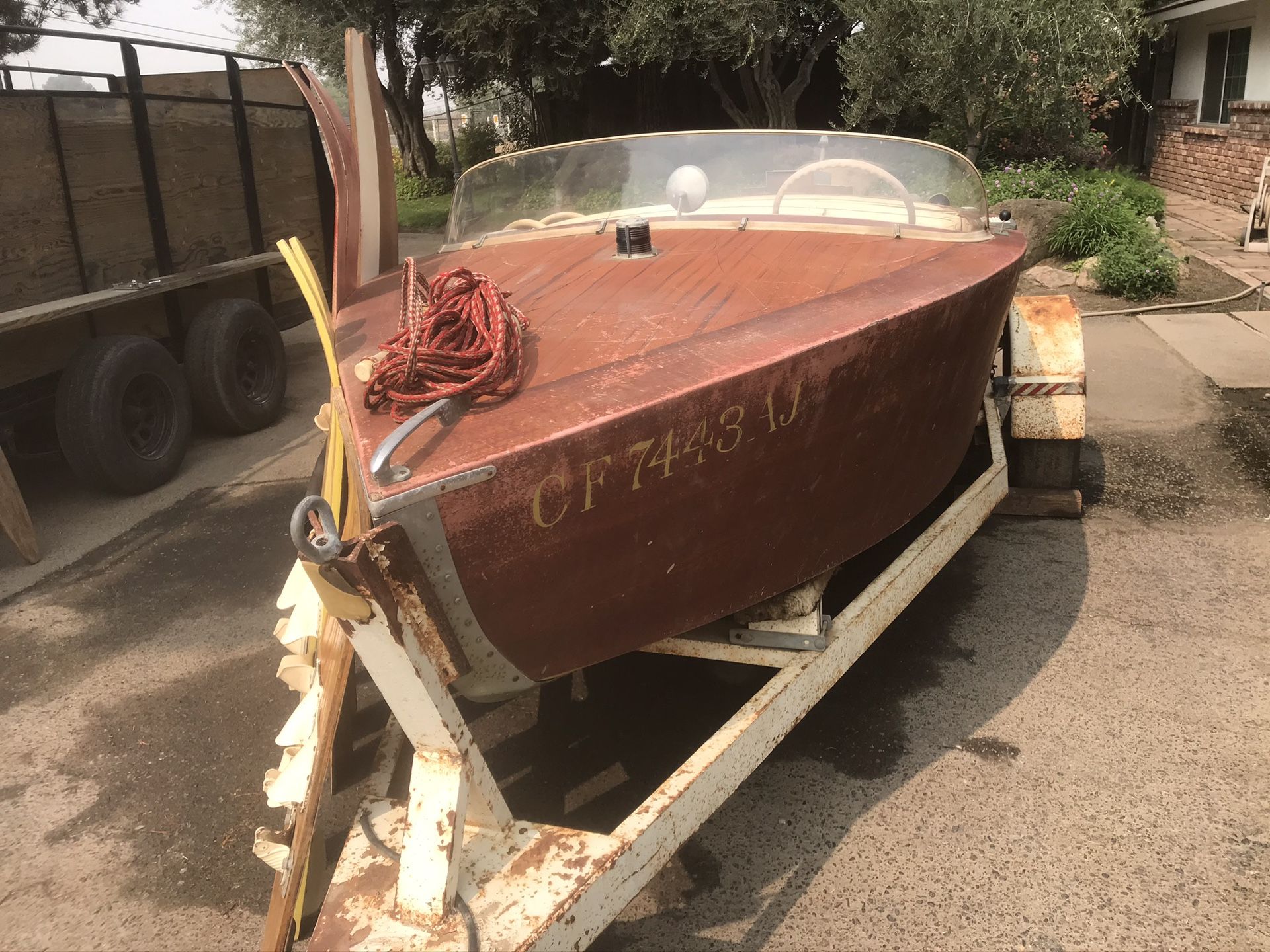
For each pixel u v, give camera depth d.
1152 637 3.11
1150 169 14.41
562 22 13.56
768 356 1.91
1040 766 2.54
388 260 3.38
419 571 1.59
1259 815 2.32
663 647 2.38
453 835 1.60
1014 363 3.90
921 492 2.73
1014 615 3.29
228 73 5.66
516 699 3.03
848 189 3.20
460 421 1.75
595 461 1.72
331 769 2.60
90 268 4.71
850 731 2.73
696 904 2.17
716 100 16.69
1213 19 12.12
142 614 3.72
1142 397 5.49
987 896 2.14
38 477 5.26
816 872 2.23
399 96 18.77
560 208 3.32
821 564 2.39
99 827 2.58
